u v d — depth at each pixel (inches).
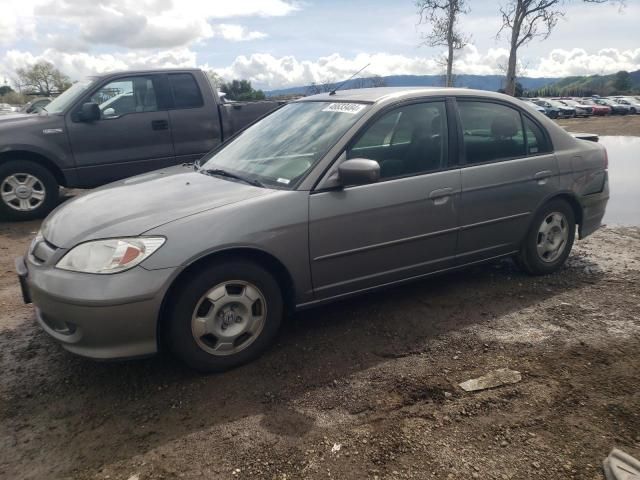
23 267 128.2
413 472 92.7
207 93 310.3
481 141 161.5
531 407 110.0
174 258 113.6
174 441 102.4
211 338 123.2
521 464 94.0
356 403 113.0
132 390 120.0
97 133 286.5
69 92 301.1
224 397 116.3
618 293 167.9
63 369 129.9
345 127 140.4
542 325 147.1
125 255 111.6
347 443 100.3
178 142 304.7
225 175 148.3
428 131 151.6
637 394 113.5
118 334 112.0
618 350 132.0
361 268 140.6
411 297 167.8
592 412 107.9
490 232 163.5
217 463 96.2
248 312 125.6
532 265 179.0
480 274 187.0
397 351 134.8
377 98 148.6
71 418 110.8
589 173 184.5
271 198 126.6
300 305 134.8
